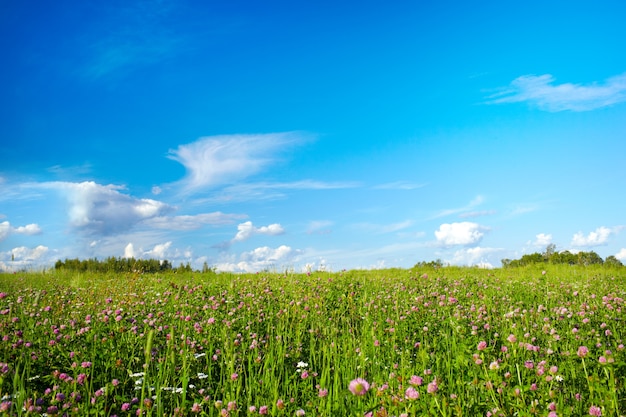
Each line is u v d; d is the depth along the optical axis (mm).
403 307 8922
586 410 3896
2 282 14711
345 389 4719
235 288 11039
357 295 10453
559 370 4496
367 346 6297
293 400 4414
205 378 5336
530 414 3486
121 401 4480
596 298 9477
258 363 5438
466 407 3895
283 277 12938
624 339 6117
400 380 4168
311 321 8172
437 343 6449
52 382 4738
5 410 3736
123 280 15125
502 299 9562
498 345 6148
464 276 15586
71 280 15805
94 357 5348
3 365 4332
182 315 7820
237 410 4125
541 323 7055
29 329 6824
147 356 4035
